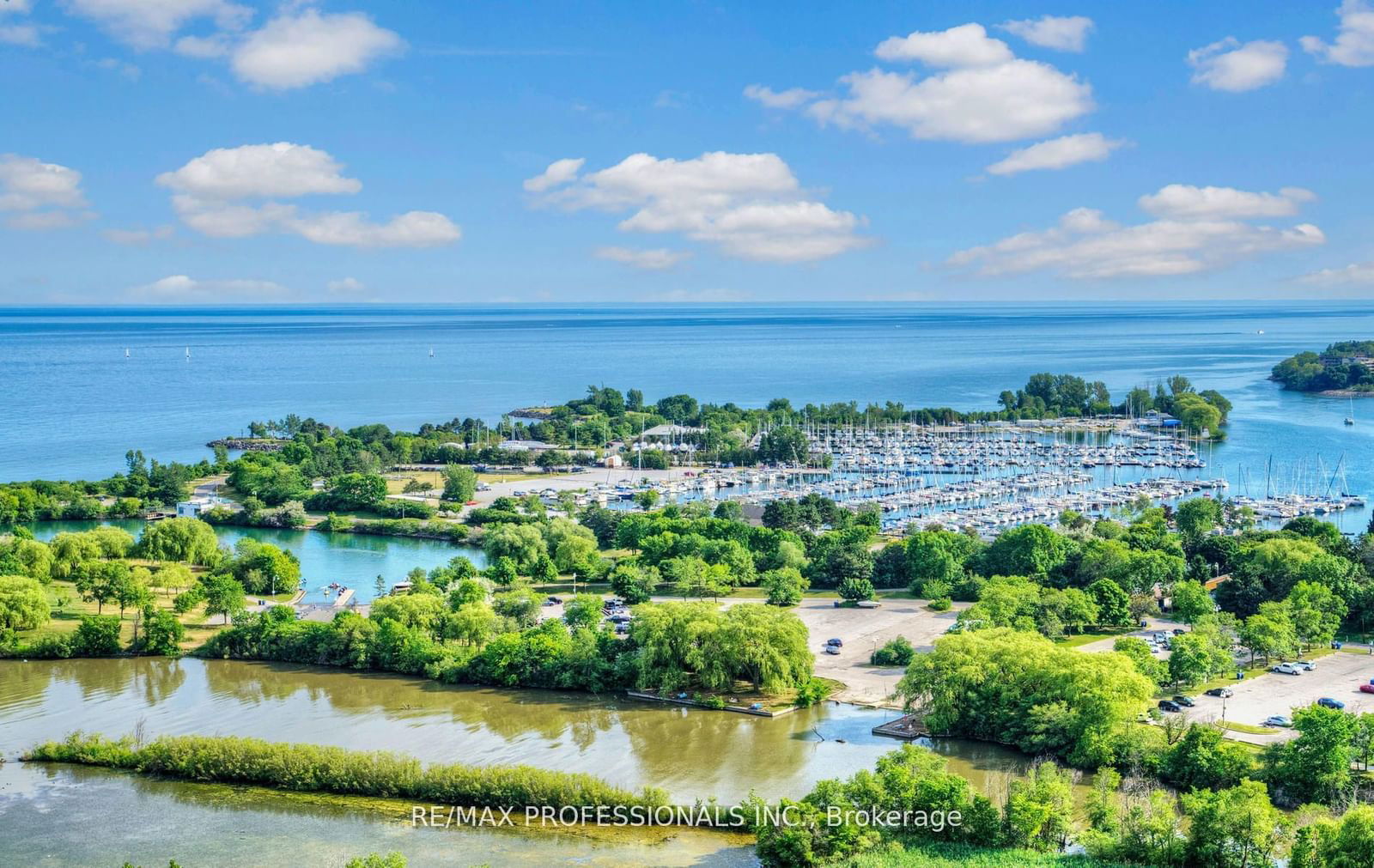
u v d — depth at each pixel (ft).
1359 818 510.17
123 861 567.59
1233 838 529.45
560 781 625.41
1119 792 613.52
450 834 600.80
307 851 579.07
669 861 570.46
